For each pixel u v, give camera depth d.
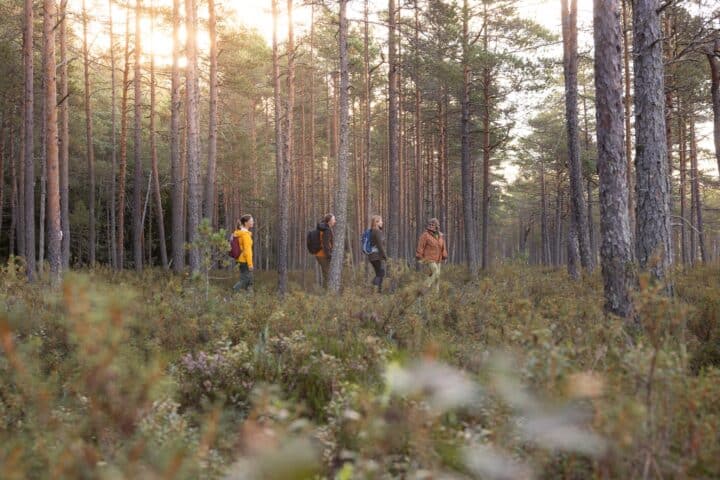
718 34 10.95
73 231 33.09
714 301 6.96
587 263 15.92
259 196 36.34
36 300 7.32
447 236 32.44
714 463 2.42
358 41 17.27
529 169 41.19
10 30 19.53
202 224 8.19
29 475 2.35
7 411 3.13
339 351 5.24
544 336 2.64
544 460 2.17
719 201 43.06
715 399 2.89
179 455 1.67
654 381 2.59
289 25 19.14
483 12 20.34
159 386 2.64
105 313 1.62
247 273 11.27
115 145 30.72
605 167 7.07
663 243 7.17
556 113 31.70
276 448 1.04
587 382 1.09
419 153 31.28
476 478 1.92
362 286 10.28
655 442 2.32
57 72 21.11
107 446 2.35
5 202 34.31
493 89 23.25
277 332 6.01
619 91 7.09
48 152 12.52
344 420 3.01
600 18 7.16
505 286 10.72
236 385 4.29
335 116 32.72
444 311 7.24
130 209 39.72
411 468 2.23
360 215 34.88
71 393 3.16
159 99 33.72
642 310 3.02
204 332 6.21
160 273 17.48
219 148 32.38
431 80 21.11
